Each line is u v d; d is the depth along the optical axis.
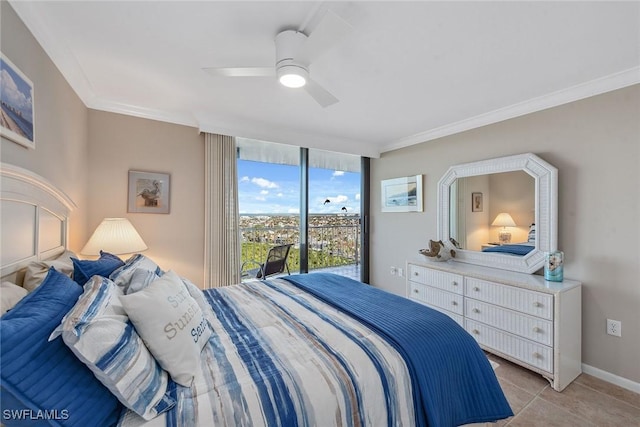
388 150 4.02
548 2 1.33
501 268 2.69
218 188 3.07
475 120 2.92
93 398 0.78
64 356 0.77
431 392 1.13
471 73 2.02
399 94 2.38
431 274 2.93
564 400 1.88
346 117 2.93
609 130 2.08
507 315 2.28
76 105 2.17
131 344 0.88
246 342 1.23
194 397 0.88
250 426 0.82
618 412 1.76
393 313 1.54
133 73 2.04
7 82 1.20
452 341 1.32
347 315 1.54
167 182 2.85
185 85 2.22
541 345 2.06
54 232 1.72
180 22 1.49
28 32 1.41
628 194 2.00
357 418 0.97
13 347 0.68
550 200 2.34
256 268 3.81
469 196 2.99
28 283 1.24
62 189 1.90
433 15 1.42
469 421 1.25
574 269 2.26
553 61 1.86
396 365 1.12
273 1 1.34
